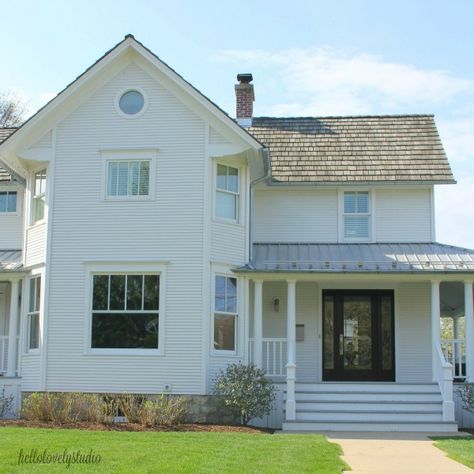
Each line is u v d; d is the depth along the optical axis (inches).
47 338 731.4
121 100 762.2
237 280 753.6
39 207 784.9
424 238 860.6
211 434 561.6
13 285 781.9
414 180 844.6
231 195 767.7
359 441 579.5
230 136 740.7
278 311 844.0
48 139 762.8
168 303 722.2
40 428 580.4
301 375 838.5
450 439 593.0
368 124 949.2
